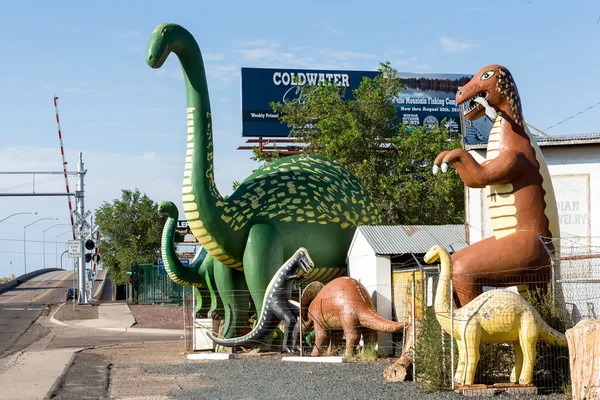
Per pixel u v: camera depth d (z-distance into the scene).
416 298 13.36
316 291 16.75
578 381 9.63
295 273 16.58
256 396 11.10
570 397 10.35
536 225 12.80
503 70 13.12
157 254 50.44
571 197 16.08
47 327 27.05
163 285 39.88
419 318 12.48
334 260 18.11
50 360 16.25
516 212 12.81
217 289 18.41
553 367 11.26
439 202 27.16
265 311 16.52
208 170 16.62
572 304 13.20
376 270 16.38
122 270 49.28
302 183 18.19
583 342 9.59
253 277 16.81
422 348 11.78
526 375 10.64
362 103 29.22
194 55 16.47
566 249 15.62
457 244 17.00
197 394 11.42
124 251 49.28
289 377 12.97
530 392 10.58
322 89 30.16
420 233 17.33
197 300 19.42
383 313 16.25
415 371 11.84
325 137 28.50
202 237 16.59
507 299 10.55
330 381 12.30
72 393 11.80
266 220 17.23
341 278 16.06
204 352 17.80
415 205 27.05
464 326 10.59
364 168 27.20
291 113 31.34
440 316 10.83
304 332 17.20
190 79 16.62
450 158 12.52
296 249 17.45
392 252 16.44
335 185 18.80
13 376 13.88
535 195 12.84
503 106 13.12
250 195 17.45
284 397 10.93
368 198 19.55
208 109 16.75
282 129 42.81
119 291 52.19
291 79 43.22
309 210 17.78
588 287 14.51
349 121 28.02
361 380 12.26
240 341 16.78
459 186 27.66
